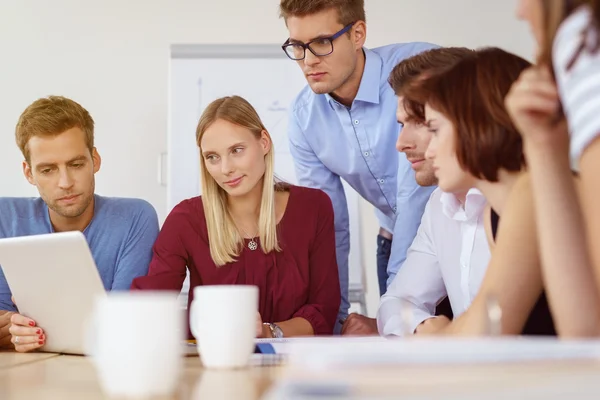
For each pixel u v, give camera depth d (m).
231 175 1.85
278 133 3.10
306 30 2.08
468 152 1.20
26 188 3.32
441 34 3.30
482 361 0.56
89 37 3.33
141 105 3.32
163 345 0.76
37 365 1.18
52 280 1.37
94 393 0.80
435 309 1.71
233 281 1.92
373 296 3.23
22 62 3.33
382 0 3.29
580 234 0.83
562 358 0.57
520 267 1.10
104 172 3.31
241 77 3.11
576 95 0.66
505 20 3.29
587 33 0.65
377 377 0.51
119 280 2.01
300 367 0.54
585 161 0.66
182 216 1.97
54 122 1.92
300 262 1.95
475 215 1.49
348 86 2.21
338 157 2.33
